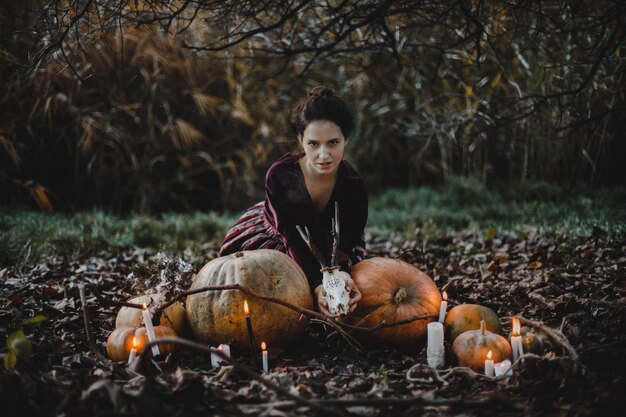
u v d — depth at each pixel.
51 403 2.25
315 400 2.27
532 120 5.59
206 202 8.00
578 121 4.95
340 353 2.98
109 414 2.15
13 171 6.81
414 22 4.53
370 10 3.92
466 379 2.58
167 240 5.68
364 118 8.27
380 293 2.99
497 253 4.84
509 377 2.53
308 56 5.33
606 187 6.39
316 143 3.04
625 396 2.30
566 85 5.61
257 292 2.86
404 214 6.74
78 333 3.21
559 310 3.34
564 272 4.05
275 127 8.03
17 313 3.27
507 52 5.86
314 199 3.32
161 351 2.80
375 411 2.32
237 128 7.98
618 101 5.52
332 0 4.17
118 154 7.24
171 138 7.61
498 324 2.99
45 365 2.71
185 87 7.71
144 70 7.18
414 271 3.11
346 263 3.23
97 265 4.79
